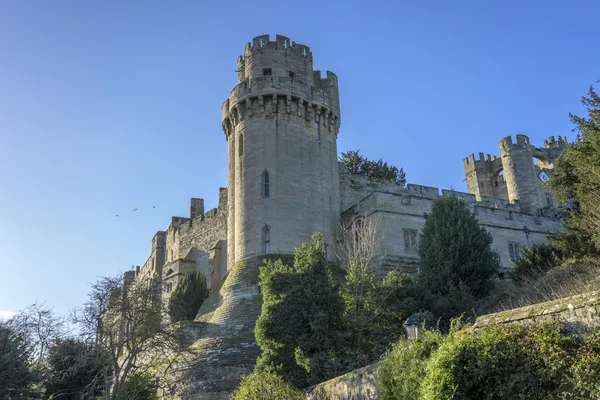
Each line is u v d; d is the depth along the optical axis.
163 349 32.47
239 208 40.84
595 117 25.25
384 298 27.41
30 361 34.47
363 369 16.95
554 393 10.55
